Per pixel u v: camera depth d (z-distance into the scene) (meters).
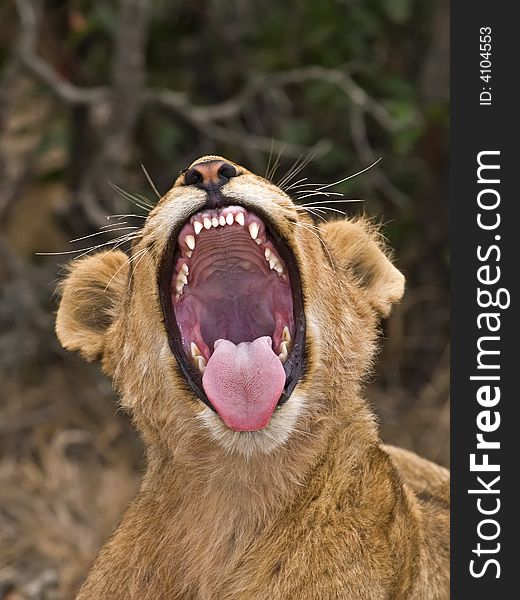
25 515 15.23
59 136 17.14
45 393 17.38
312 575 8.49
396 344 17.45
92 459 16.56
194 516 8.94
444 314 17.64
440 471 10.99
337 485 8.73
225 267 9.66
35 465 16.52
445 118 17.11
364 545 8.48
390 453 10.45
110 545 9.34
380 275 10.08
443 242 17.42
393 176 17.58
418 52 18.64
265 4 18.23
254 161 17.16
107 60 17.30
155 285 9.10
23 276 17.42
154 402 9.23
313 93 16.81
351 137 17.56
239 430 8.49
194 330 9.54
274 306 9.62
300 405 8.73
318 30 17.19
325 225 10.58
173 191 9.01
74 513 15.41
